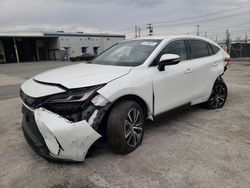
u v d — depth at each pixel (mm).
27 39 47406
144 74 3318
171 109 3828
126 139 3074
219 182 2512
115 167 2850
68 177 2684
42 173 2785
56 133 2562
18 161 3094
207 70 4543
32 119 2873
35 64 31625
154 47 3721
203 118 4535
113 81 2939
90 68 3496
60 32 45500
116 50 4258
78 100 2648
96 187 2498
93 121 2693
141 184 2520
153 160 2988
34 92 2859
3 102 6824
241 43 26094
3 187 2545
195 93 4328
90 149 2898
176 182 2537
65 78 2961
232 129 3963
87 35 49906
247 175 2623
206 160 2957
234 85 7992
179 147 3326
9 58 45875
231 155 3066
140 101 3348
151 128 4070
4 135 4062
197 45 4547
